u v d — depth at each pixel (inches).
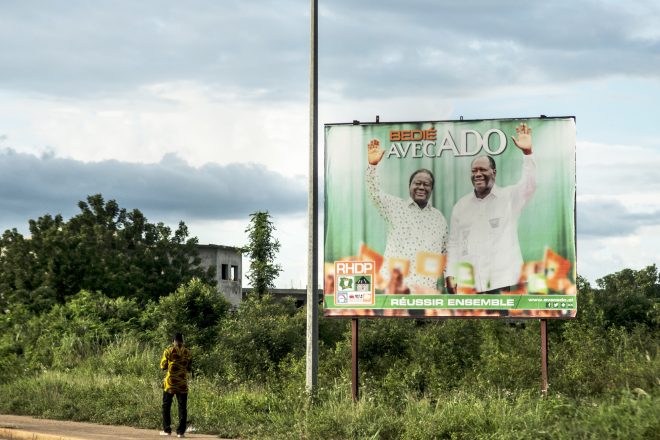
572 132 683.4
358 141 719.1
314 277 685.9
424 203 704.4
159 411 714.8
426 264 700.7
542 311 677.3
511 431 494.9
